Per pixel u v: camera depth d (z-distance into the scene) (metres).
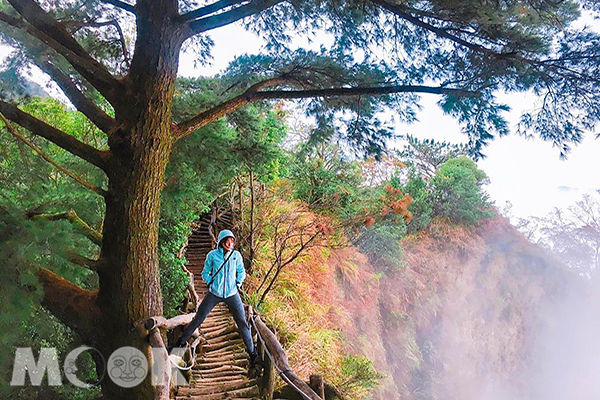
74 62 3.86
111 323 3.89
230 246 4.97
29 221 3.11
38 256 3.17
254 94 4.79
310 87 5.18
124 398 3.79
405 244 19.36
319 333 10.14
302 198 13.84
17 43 3.95
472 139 3.70
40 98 7.35
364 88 4.16
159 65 3.99
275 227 10.76
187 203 7.99
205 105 5.91
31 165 4.45
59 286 4.03
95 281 6.14
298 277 11.61
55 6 4.54
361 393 8.93
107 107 7.53
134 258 3.93
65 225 3.33
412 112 4.48
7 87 4.12
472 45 3.70
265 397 4.70
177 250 9.38
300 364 8.32
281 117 13.72
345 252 15.23
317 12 4.46
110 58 5.53
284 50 5.07
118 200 3.95
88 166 5.68
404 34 4.16
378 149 4.80
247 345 5.16
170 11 4.01
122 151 3.95
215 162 6.65
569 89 3.43
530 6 3.34
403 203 7.50
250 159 6.95
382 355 14.13
